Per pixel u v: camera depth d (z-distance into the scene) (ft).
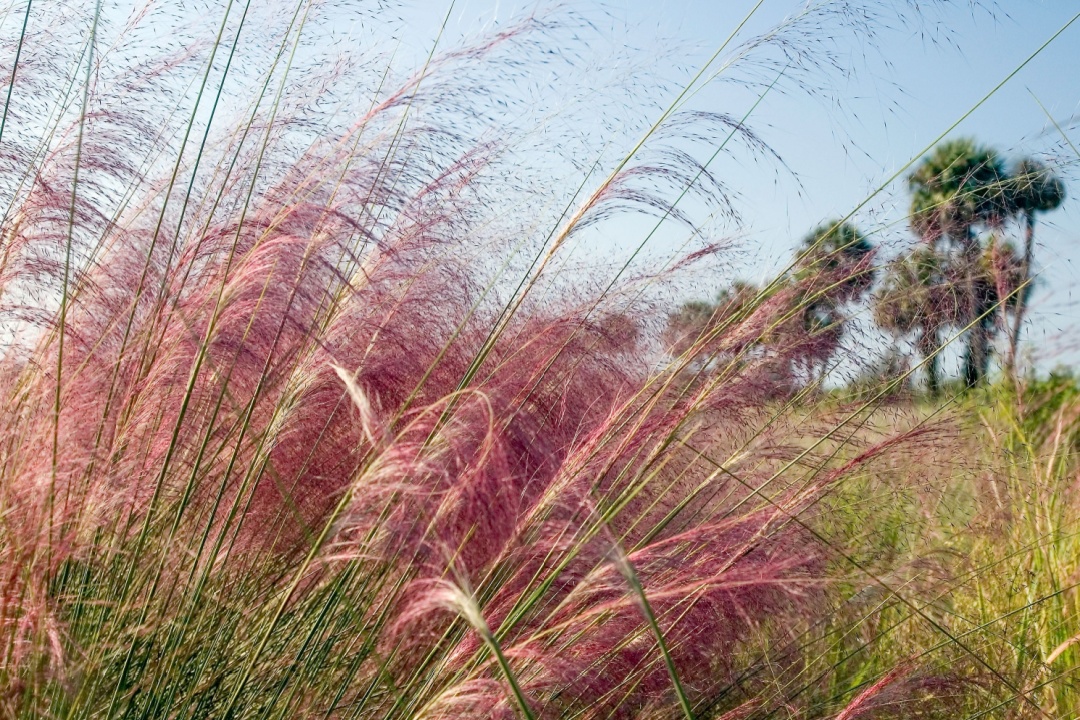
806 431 8.45
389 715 6.15
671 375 7.34
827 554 8.23
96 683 5.98
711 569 7.25
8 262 7.50
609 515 6.32
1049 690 8.79
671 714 7.72
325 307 7.31
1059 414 11.04
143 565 6.72
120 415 6.83
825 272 8.32
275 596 6.99
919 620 9.23
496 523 5.51
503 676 6.14
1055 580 9.78
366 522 5.76
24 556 5.64
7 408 6.79
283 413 6.70
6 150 8.01
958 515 9.87
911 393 9.03
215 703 6.59
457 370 8.17
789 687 8.32
